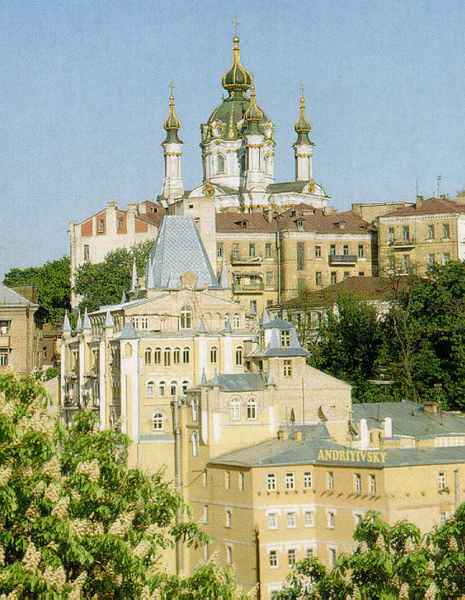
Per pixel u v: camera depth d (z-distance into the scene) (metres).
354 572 99.62
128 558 85.38
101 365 190.12
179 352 186.00
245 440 171.12
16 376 93.06
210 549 165.00
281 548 157.50
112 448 99.56
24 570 79.00
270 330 181.75
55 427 90.88
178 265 198.25
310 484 159.38
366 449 159.75
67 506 84.56
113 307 195.00
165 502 99.12
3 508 81.12
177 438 175.25
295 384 180.12
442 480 154.25
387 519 150.00
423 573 97.50
